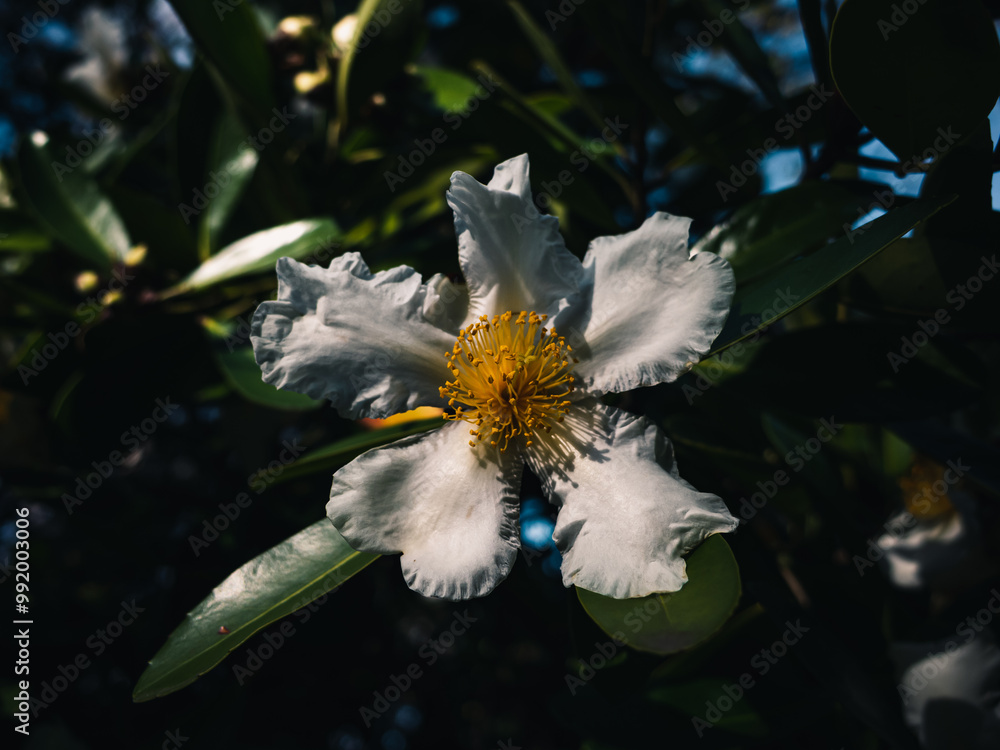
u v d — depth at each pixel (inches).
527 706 17.2
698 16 14.7
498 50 15.1
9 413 12.9
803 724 8.6
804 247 8.6
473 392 7.6
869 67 7.5
